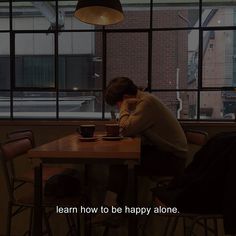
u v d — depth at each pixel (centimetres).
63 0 331
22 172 267
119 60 324
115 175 189
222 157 138
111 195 191
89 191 231
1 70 331
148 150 209
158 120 204
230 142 139
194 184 142
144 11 328
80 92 332
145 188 249
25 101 335
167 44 326
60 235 271
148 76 323
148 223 251
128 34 325
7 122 284
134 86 220
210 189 140
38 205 154
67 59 335
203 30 322
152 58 324
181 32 329
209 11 329
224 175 138
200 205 143
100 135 220
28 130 257
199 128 273
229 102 318
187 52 329
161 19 326
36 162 148
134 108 210
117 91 217
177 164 207
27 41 331
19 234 278
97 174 243
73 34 334
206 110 319
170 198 149
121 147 158
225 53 320
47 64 333
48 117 324
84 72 332
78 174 233
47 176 212
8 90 329
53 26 333
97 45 330
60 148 153
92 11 241
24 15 337
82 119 305
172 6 330
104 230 246
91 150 147
